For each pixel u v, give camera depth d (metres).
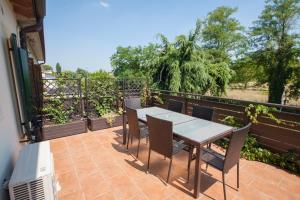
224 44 16.31
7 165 1.51
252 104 3.17
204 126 2.30
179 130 2.15
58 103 4.06
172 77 6.57
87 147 3.27
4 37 2.03
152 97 5.67
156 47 7.36
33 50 6.18
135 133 2.81
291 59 12.22
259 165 2.69
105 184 2.18
